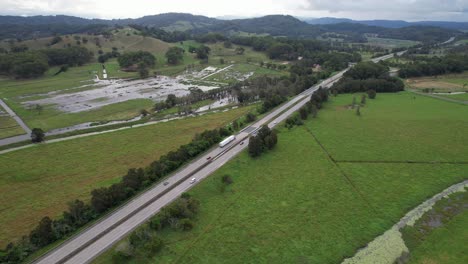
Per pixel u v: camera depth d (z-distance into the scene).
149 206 71.88
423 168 93.19
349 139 114.88
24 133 129.62
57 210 74.31
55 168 96.12
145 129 131.38
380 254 60.00
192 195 76.62
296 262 57.31
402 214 71.94
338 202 75.69
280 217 69.81
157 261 56.66
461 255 59.81
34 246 59.03
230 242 61.94
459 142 111.44
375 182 85.25
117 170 94.31
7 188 84.81
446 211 73.56
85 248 59.28
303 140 113.69
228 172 88.62
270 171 90.75
